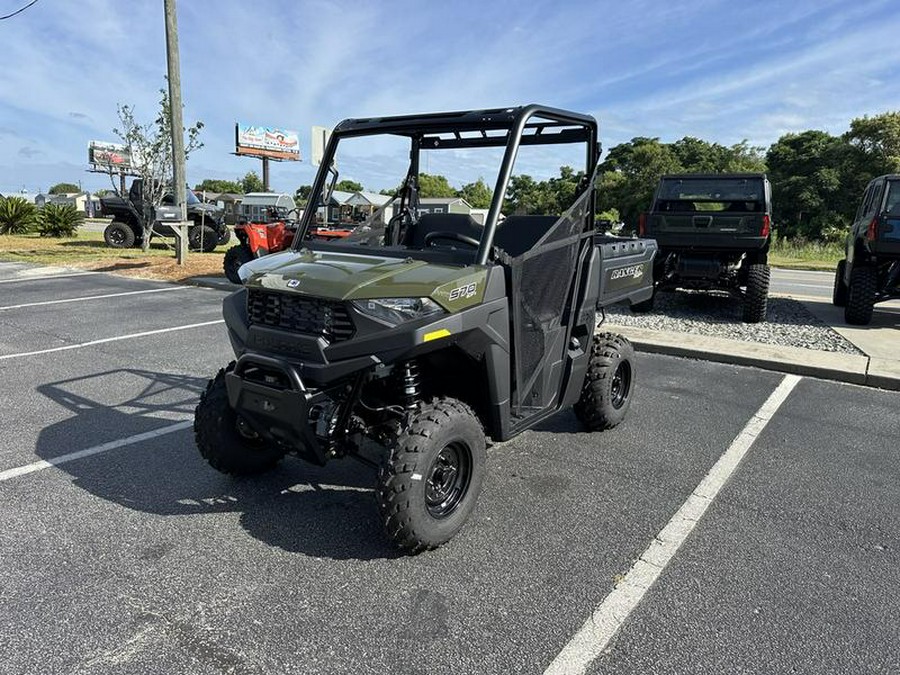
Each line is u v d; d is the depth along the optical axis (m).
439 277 2.97
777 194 38.97
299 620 2.57
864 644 2.48
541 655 2.40
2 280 12.33
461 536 3.25
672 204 10.25
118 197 19.34
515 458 4.27
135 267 14.09
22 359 6.54
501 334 3.24
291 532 3.27
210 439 3.60
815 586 2.88
